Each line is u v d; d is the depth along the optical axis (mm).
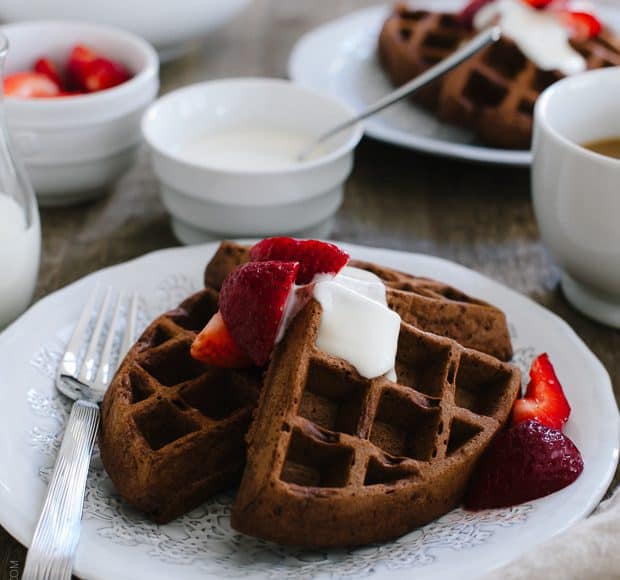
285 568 438
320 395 478
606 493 485
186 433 479
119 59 693
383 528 449
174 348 507
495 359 500
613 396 502
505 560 433
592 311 583
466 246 633
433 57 714
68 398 502
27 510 444
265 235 613
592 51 707
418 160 709
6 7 729
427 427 475
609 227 542
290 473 458
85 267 609
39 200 654
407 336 489
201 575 429
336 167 607
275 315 469
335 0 946
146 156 714
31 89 657
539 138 566
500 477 464
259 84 663
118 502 467
